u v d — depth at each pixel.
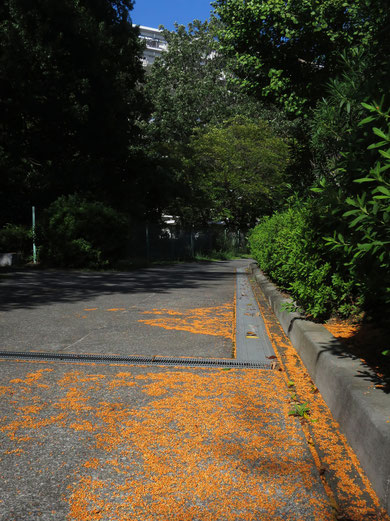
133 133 26.88
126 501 2.20
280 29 14.53
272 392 3.81
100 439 2.87
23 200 22.64
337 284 5.34
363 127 3.51
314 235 5.42
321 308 5.52
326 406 3.49
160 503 2.18
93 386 3.90
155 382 4.03
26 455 2.66
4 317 7.22
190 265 24.70
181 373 4.32
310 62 14.84
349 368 3.39
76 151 25.08
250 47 15.96
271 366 4.61
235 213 45.91
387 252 2.70
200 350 5.27
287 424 3.15
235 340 5.86
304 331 4.90
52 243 17.73
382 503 2.19
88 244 17.44
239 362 4.74
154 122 44.88
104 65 24.00
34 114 22.30
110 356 4.90
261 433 3.00
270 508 2.16
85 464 2.55
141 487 2.32
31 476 2.43
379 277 3.48
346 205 3.69
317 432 3.02
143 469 2.51
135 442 2.83
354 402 2.81
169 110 45.22
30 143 23.77
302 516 2.10
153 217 29.61
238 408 3.43
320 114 4.80
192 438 2.90
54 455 2.66
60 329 6.36
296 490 2.32
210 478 2.41
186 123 45.41
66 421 3.15
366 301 5.29
